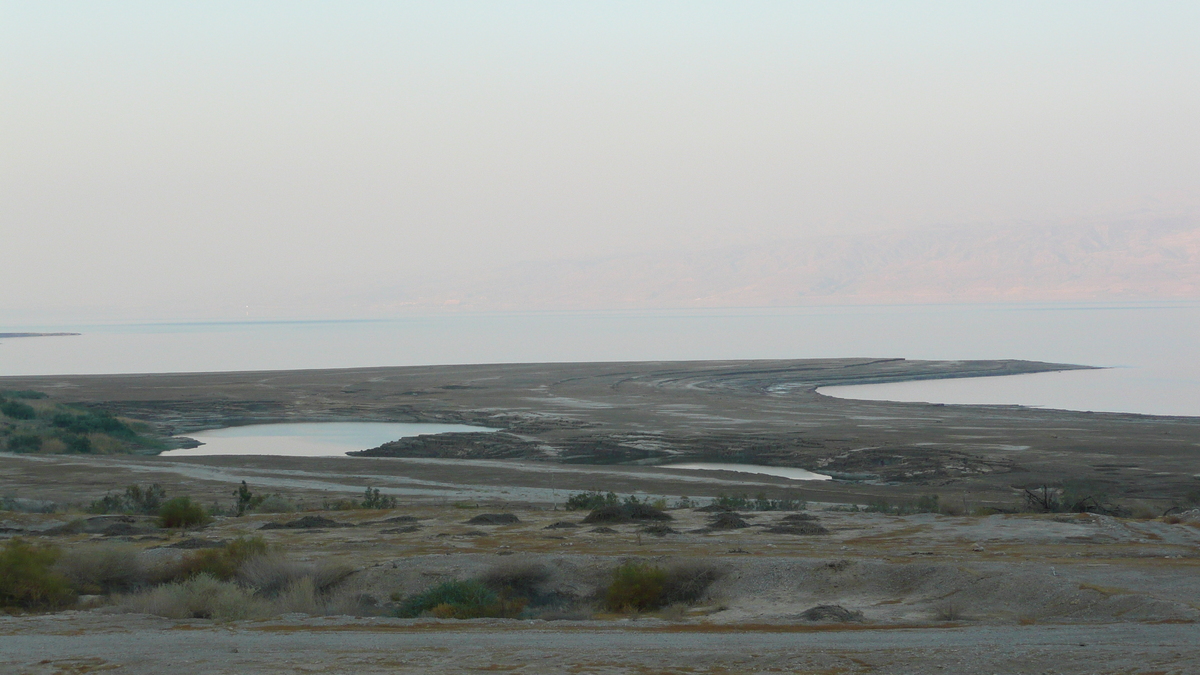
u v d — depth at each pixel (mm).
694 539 26422
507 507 40125
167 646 12680
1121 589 16156
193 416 95938
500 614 17125
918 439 68312
